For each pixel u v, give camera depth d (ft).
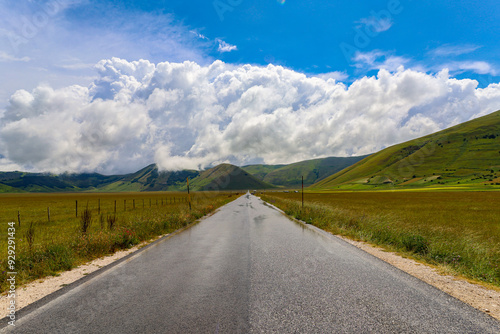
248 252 26.50
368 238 33.27
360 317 12.11
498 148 529.86
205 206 90.48
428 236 32.55
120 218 63.98
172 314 12.55
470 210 93.25
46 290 16.33
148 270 20.40
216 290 15.75
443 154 580.30
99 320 12.02
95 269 21.27
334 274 18.79
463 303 13.75
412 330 10.94
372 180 562.25
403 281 17.25
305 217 58.54
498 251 26.18
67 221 65.51
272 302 13.87
